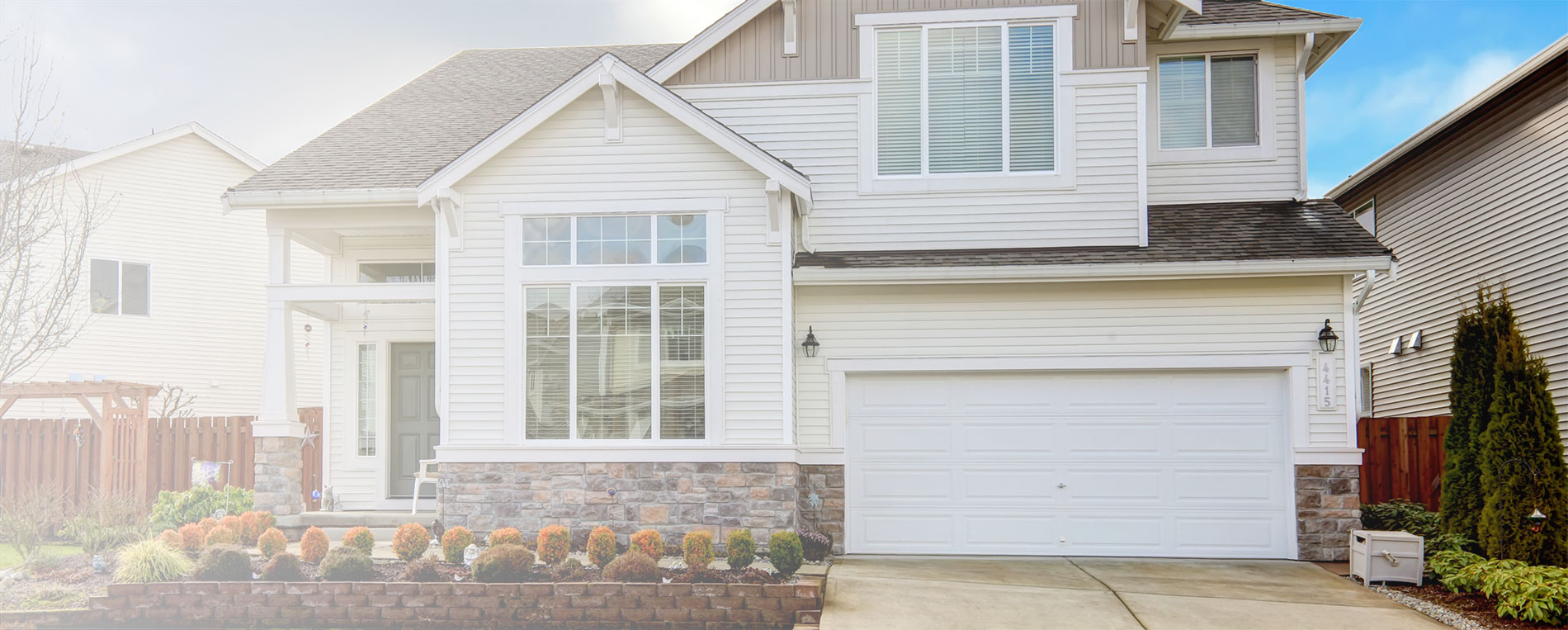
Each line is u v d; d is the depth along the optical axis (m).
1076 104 12.21
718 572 9.16
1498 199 14.48
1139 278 11.49
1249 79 13.21
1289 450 11.50
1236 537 11.55
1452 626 8.59
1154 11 12.65
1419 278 16.73
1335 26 12.57
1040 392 11.87
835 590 9.50
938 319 11.84
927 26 12.45
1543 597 8.50
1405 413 17.23
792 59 12.57
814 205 12.38
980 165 12.30
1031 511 11.76
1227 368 11.59
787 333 10.93
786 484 10.78
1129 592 9.62
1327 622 8.66
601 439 11.02
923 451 11.88
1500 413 10.13
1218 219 12.52
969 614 8.73
